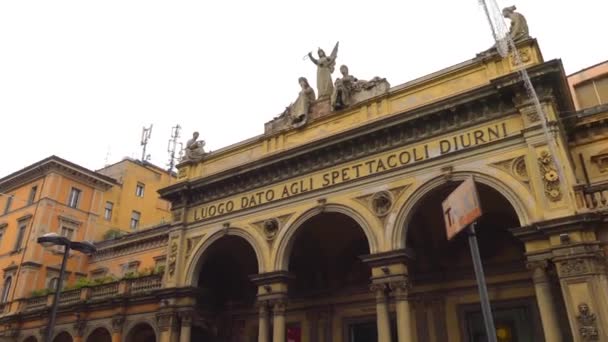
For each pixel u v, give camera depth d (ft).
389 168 61.31
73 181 133.18
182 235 79.77
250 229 71.72
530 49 56.24
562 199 47.98
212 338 83.76
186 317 74.64
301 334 77.56
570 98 60.90
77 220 129.80
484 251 66.03
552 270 47.44
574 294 44.37
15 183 137.49
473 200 29.12
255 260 84.89
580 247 45.34
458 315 65.00
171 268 78.33
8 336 105.91
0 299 119.24
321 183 66.85
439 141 58.70
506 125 54.75
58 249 123.13
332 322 75.77
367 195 61.77
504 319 62.03
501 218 64.64
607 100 80.59
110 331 86.99
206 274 85.56
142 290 86.89
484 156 54.80
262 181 73.77
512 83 53.67
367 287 74.59
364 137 64.08
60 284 52.26
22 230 127.13
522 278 61.98
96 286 95.25
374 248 58.44
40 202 125.18
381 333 54.54
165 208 159.33
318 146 67.41
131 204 147.23
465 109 57.72
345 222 71.31
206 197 80.28
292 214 67.97
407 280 55.93
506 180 52.24
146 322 82.43
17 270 119.34
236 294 88.07
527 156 51.88
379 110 66.64
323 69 77.66
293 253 77.66
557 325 45.11
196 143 87.71
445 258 68.44
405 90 65.51
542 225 47.39
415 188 58.18
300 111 75.00
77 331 92.17
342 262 78.48
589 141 65.26
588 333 42.55
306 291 79.92
